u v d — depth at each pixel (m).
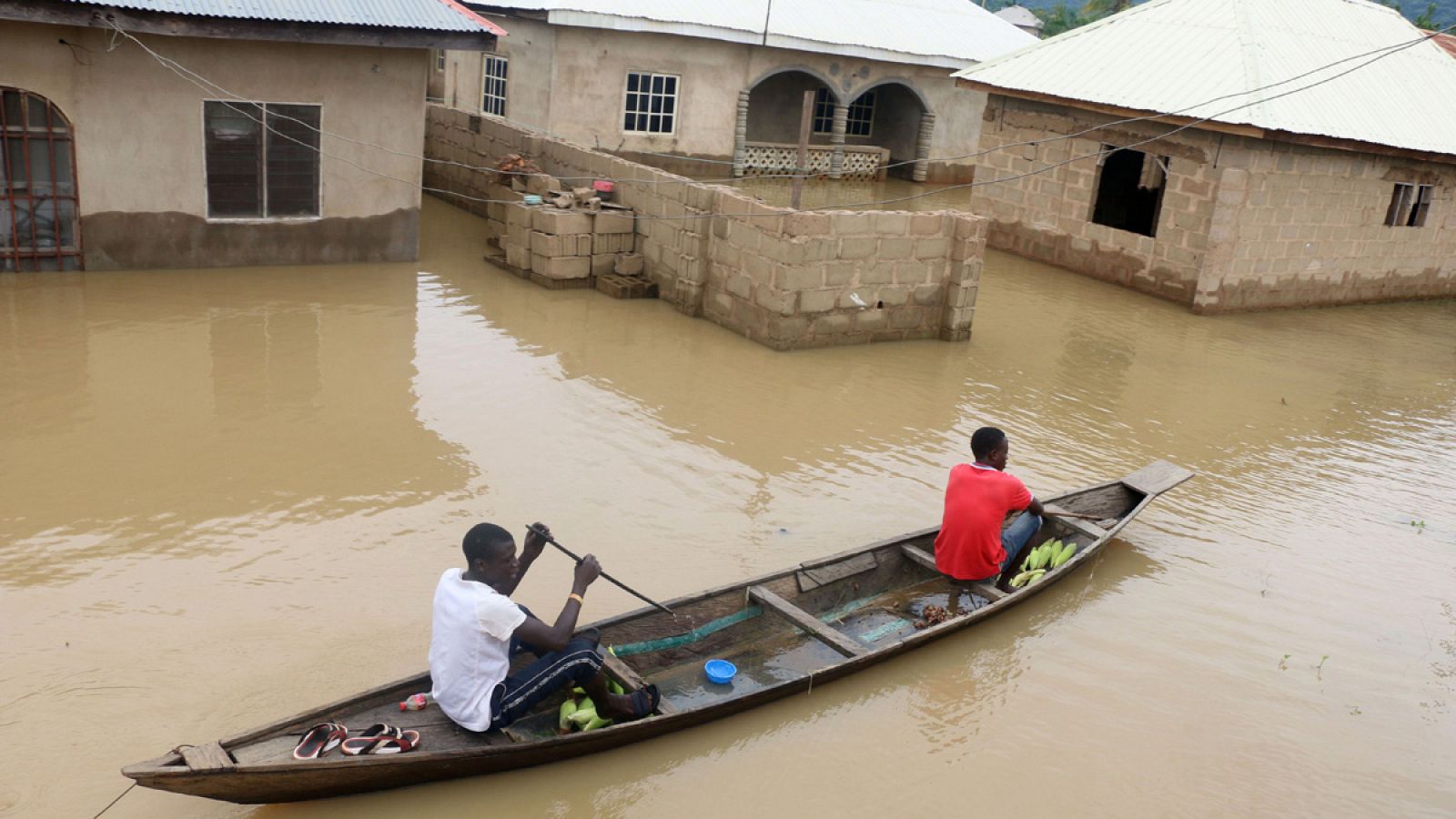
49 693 5.66
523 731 5.57
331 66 13.47
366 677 5.98
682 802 5.38
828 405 10.98
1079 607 7.58
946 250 13.31
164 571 6.89
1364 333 16.64
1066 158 18.42
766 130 27.08
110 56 12.21
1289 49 17.59
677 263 13.73
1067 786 5.74
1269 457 10.78
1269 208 16.38
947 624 6.72
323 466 8.53
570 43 21.14
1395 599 8.08
